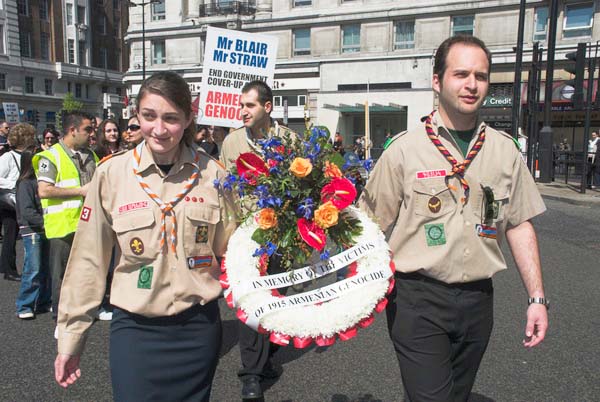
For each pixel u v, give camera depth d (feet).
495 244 7.23
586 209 38.47
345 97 99.19
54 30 174.50
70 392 11.44
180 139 6.85
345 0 102.53
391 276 6.97
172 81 6.61
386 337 14.61
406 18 97.86
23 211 16.31
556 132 79.25
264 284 6.88
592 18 85.15
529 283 7.31
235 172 7.18
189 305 6.82
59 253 15.83
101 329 15.56
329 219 6.68
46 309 17.44
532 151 57.77
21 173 16.65
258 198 6.92
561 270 21.44
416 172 7.24
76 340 6.81
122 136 21.03
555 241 27.40
